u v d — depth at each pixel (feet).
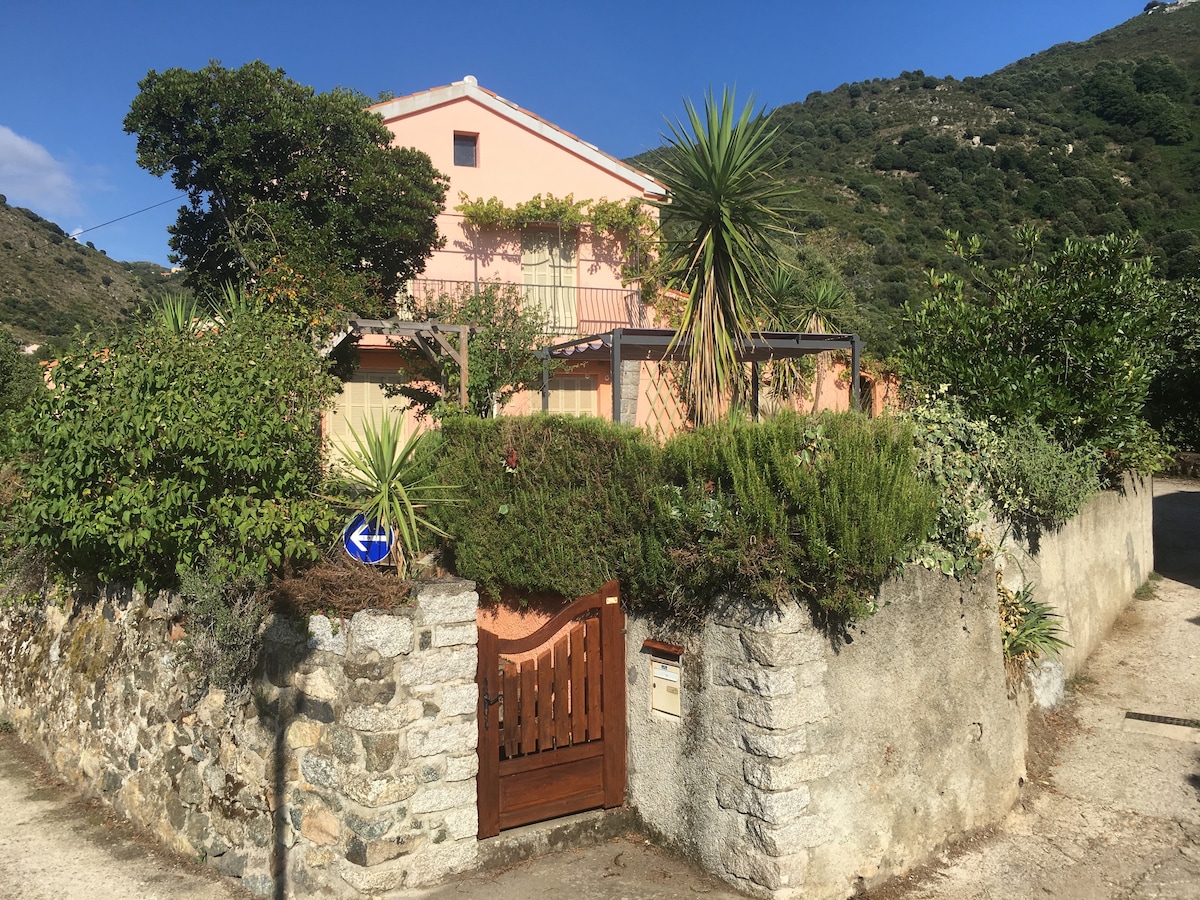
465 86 55.72
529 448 22.50
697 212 27.86
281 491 19.13
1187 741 23.44
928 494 18.03
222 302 34.40
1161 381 54.65
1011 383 30.45
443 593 16.76
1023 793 21.31
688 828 17.60
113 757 22.21
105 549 20.51
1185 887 17.28
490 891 16.30
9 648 29.89
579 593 20.56
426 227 46.16
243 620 17.43
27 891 17.56
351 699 16.07
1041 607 25.14
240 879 17.72
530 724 18.24
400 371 44.91
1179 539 44.50
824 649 16.56
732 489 17.02
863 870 17.10
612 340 30.37
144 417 17.94
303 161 41.24
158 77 40.83
